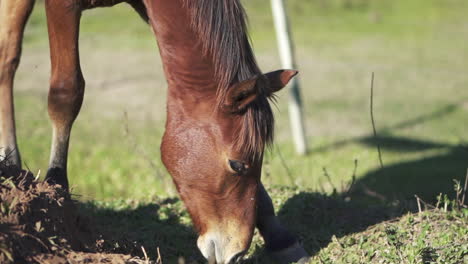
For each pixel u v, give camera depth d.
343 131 15.16
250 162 4.93
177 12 5.00
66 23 5.34
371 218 6.67
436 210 6.27
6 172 4.73
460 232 5.71
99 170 11.30
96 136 12.95
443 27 28.66
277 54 21.50
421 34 27.19
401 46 24.89
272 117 4.98
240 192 5.01
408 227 5.97
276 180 10.80
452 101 18.00
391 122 16.03
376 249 5.63
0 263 3.99
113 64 19.02
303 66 20.81
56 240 4.49
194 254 6.08
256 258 5.89
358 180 10.77
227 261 5.04
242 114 4.86
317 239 6.22
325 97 17.86
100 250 5.12
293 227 6.56
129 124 14.02
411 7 31.30
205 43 4.93
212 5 4.96
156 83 17.45
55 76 5.50
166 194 8.36
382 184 10.71
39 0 24.02
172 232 6.51
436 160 12.76
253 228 5.14
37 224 4.38
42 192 4.65
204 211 5.05
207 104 4.93
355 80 19.75
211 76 4.94
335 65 21.20
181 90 5.01
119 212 7.05
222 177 4.93
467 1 33.19
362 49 23.95
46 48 19.98
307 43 24.23
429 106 17.45
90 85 16.89
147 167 11.25
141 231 6.51
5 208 4.27
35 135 12.56
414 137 14.83
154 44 21.83
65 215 4.85
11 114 5.91
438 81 20.09
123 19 24.34
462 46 25.28
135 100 15.91
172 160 5.05
